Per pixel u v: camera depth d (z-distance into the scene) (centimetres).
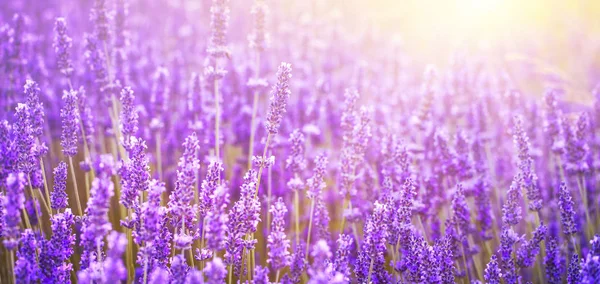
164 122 144
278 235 116
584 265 114
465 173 133
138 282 122
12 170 118
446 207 135
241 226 117
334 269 116
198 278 112
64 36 133
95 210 113
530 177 128
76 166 137
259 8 137
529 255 123
